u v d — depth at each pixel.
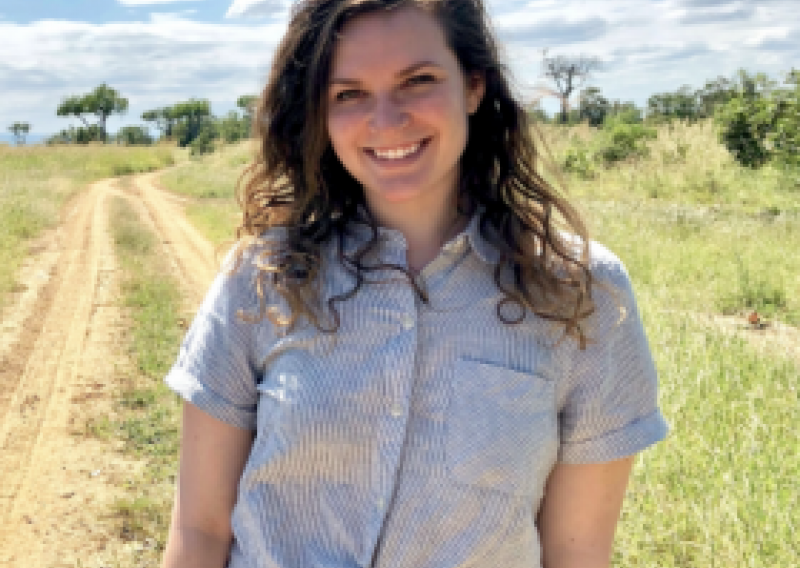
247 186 1.64
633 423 1.47
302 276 1.45
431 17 1.45
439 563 1.37
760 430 3.96
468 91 1.57
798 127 13.83
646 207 12.60
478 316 1.42
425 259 1.51
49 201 20.02
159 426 5.75
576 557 1.49
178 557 1.50
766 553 3.04
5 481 5.06
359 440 1.39
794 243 9.30
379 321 1.40
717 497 3.36
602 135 19.38
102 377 6.79
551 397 1.43
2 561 4.22
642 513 3.36
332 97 1.47
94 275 11.05
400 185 1.45
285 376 1.42
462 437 1.37
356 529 1.39
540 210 1.51
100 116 79.56
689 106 39.91
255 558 1.43
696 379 4.53
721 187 14.65
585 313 1.42
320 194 1.53
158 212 18.88
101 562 4.19
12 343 7.82
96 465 5.22
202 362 1.50
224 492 1.52
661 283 7.48
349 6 1.41
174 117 80.44
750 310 7.00
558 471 1.50
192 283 10.50
